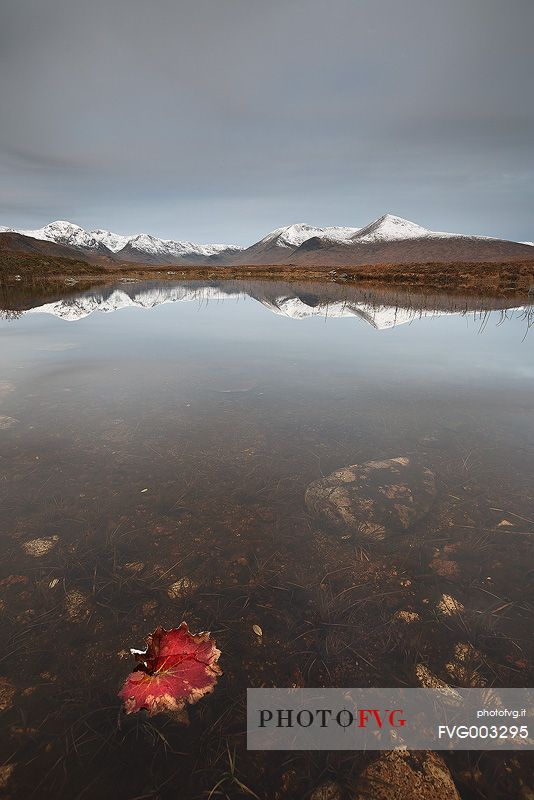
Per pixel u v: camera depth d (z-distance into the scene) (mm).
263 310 5348
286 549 966
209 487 1182
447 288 9445
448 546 976
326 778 574
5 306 5684
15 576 865
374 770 582
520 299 6723
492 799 557
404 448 1406
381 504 1090
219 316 4730
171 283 12516
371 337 3334
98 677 683
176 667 686
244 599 833
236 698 657
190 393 1932
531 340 3186
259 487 1186
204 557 935
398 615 798
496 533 1008
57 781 561
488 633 761
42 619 776
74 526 1013
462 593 846
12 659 706
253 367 2389
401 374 2232
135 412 1690
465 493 1160
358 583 875
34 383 2045
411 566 919
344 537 1007
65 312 5047
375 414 1682
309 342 3137
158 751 593
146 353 2730
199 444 1426
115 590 843
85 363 2447
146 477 1220
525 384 2045
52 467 1257
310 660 716
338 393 1935
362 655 725
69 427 1536
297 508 1105
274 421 1617
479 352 2756
